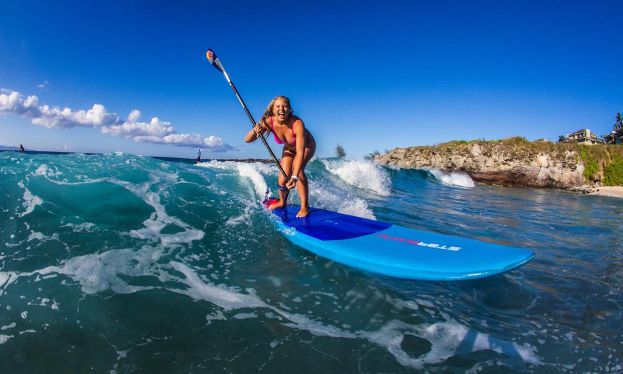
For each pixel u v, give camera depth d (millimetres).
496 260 3082
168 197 4676
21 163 4387
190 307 2602
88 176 4566
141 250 3301
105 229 3533
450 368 2180
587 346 2557
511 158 32344
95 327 2271
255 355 2156
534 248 5285
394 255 3311
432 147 40031
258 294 2891
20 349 2008
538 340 2590
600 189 29828
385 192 10070
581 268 4406
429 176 20391
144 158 6121
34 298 2455
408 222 5992
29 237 3150
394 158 41156
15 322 2217
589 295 3516
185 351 2143
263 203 5316
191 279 2994
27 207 3564
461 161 34344
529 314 3000
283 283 3102
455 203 9969
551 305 3211
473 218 7426
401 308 2887
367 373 2074
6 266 2738
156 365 2004
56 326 2232
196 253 3453
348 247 3537
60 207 3729
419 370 2137
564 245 5668
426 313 2846
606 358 2414
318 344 2316
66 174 4441
